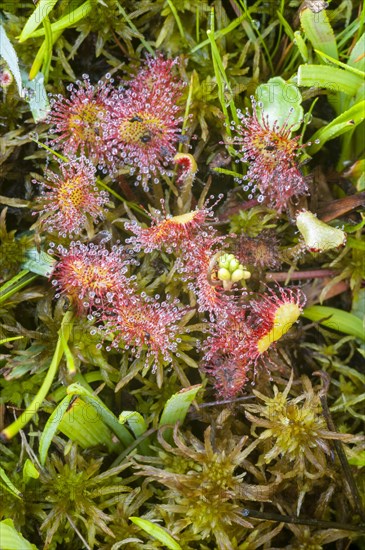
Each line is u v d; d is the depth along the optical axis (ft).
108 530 0.66
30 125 0.70
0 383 0.68
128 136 0.68
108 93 0.71
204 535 0.66
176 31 0.71
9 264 0.69
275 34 0.72
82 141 0.69
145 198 0.71
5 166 0.70
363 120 0.71
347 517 0.68
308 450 0.66
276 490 0.67
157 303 0.67
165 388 0.69
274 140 0.68
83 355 0.68
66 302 0.69
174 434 0.66
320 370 0.70
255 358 0.68
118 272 0.67
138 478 0.69
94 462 0.67
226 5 0.72
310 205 0.70
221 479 0.66
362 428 0.71
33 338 0.69
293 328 0.70
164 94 0.68
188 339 0.68
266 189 0.69
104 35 0.70
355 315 0.71
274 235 0.70
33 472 0.65
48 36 0.67
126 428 0.69
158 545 0.66
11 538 0.63
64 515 0.67
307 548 0.67
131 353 0.69
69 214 0.68
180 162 0.68
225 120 0.69
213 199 0.71
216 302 0.68
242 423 0.69
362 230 0.71
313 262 0.71
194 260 0.68
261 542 0.66
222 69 0.67
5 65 0.69
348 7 0.71
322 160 0.72
